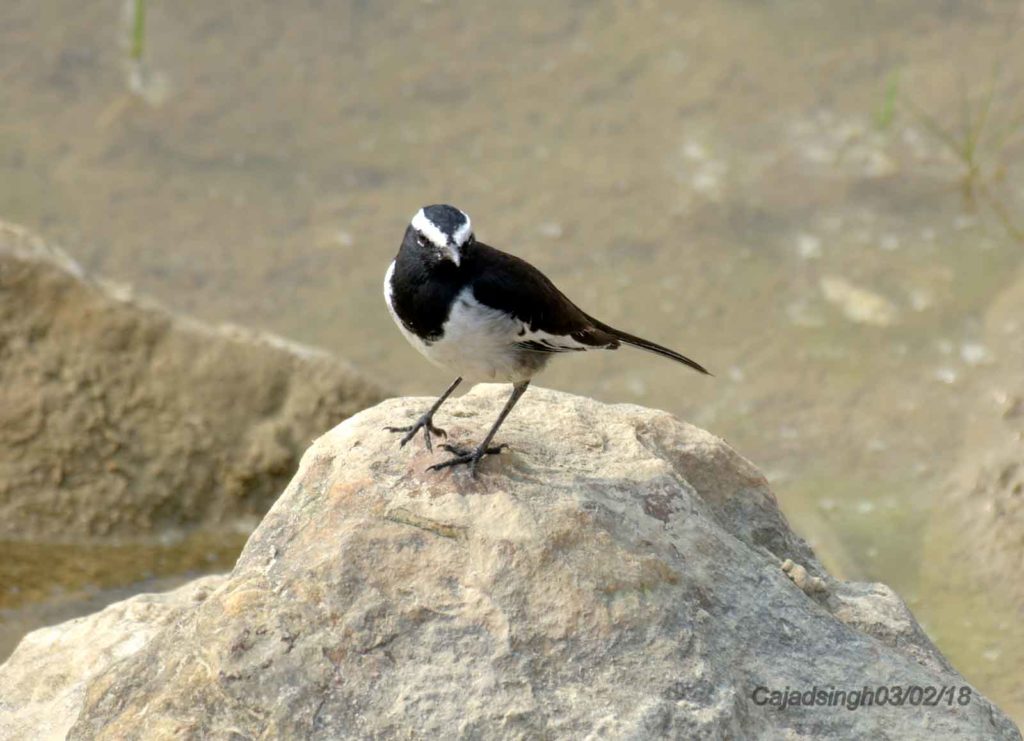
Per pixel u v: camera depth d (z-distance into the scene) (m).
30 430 13.95
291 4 22.25
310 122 20.28
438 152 19.80
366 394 14.43
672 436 10.16
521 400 10.38
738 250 18.16
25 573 13.37
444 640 8.05
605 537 8.57
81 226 18.31
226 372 14.35
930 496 14.52
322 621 8.10
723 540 9.11
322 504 8.97
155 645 8.39
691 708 7.84
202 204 18.88
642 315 17.20
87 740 7.93
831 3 22.17
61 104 20.27
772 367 16.47
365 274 17.97
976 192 18.83
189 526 14.09
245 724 7.71
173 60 21.12
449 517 8.61
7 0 21.94
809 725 8.08
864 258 17.97
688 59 21.20
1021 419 14.91
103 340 14.24
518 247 18.11
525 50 21.53
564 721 7.72
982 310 17.00
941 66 20.83
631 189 19.08
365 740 7.63
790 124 20.02
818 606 8.93
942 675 8.71
